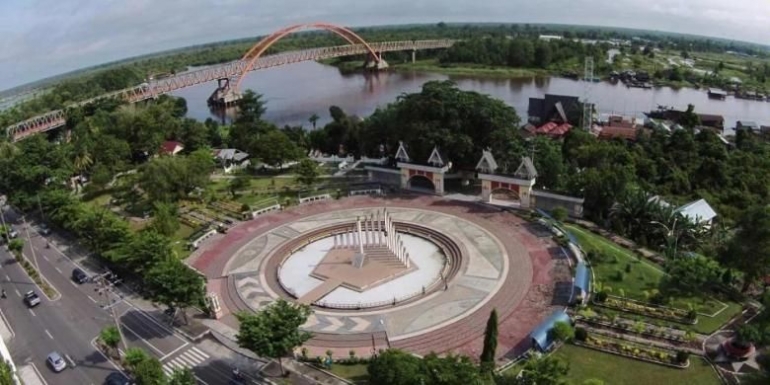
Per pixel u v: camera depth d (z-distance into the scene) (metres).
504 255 88.44
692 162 132.38
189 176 116.38
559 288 77.44
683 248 87.56
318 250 96.25
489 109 114.75
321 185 126.44
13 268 95.44
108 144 137.50
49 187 119.12
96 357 69.19
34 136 138.75
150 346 70.19
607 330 66.88
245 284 84.50
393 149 130.38
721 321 67.50
